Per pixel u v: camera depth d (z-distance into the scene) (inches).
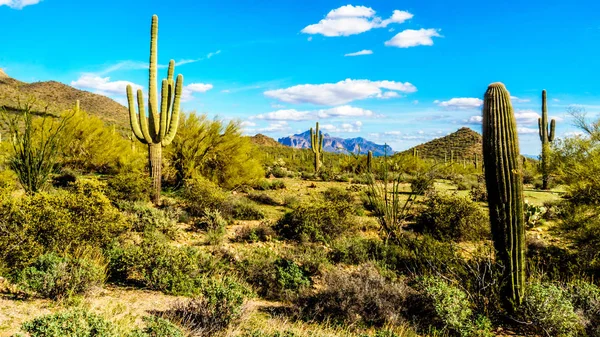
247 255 299.0
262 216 488.4
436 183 916.0
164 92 499.5
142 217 372.2
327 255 332.2
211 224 402.6
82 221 252.8
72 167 706.2
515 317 215.8
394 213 376.2
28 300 184.5
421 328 211.3
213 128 642.8
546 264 293.1
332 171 1112.8
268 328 188.9
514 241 212.1
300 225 398.3
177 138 634.2
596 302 215.6
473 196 679.7
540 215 489.1
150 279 233.1
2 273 207.8
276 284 259.0
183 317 181.0
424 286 230.2
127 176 486.3
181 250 264.2
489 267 224.5
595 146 319.6
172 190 616.1
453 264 263.3
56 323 131.8
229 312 186.9
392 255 324.2
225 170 653.9
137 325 168.7
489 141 209.3
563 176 326.6
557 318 198.7
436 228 407.5
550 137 895.1
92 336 135.5
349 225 423.8
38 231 231.3
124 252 249.6
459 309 204.2
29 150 380.5
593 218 297.1
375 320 215.5
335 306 222.5
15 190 442.3
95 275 207.3
